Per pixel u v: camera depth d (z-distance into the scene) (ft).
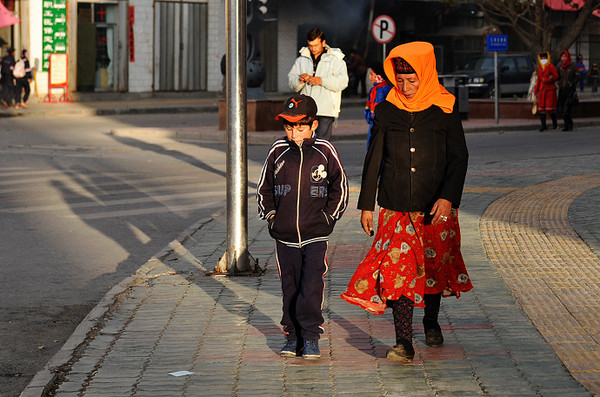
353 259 41.22
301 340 28.07
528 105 129.59
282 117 26.81
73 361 27.99
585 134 110.52
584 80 232.73
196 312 33.24
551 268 38.45
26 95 150.92
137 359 27.99
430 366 26.68
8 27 164.14
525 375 25.68
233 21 38.37
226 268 39.22
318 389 25.02
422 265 26.43
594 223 48.39
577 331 29.63
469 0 205.36
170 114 154.61
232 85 38.52
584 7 136.67
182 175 75.25
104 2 174.91
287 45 197.36
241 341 29.66
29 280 40.65
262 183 27.76
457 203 26.12
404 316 26.61
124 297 35.63
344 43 202.39
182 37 186.60
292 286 27.89
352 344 29.01
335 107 54.39
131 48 179.93
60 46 168.55
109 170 78.02
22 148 96.07
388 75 26.50
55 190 66.69
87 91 173.99
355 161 84.64
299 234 27.27
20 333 32.91
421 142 26.37
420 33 222.28
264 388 25.20
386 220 26.71
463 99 127.85
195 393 24.93
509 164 78.59
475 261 39.88
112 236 50.60
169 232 51.83
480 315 31.65
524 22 225.35
